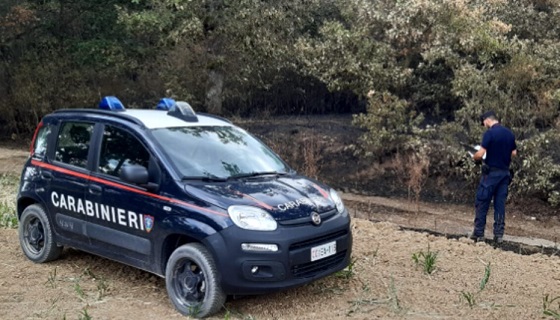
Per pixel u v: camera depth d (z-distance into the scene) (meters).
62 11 16.75
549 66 10.63
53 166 6.05
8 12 15.76
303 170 12.16
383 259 6.56
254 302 5.23
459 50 11.56
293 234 4.80
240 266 4.67
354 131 13.26
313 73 12.45
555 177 10.40
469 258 6.74
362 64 11.88
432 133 11.50
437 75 12.52
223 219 4.73
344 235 5.29
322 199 5.33
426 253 6.84
